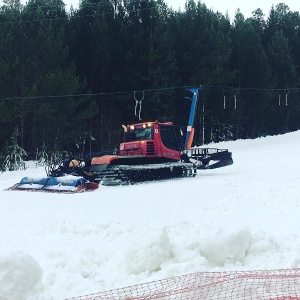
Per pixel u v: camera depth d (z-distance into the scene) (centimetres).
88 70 3769
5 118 2864
